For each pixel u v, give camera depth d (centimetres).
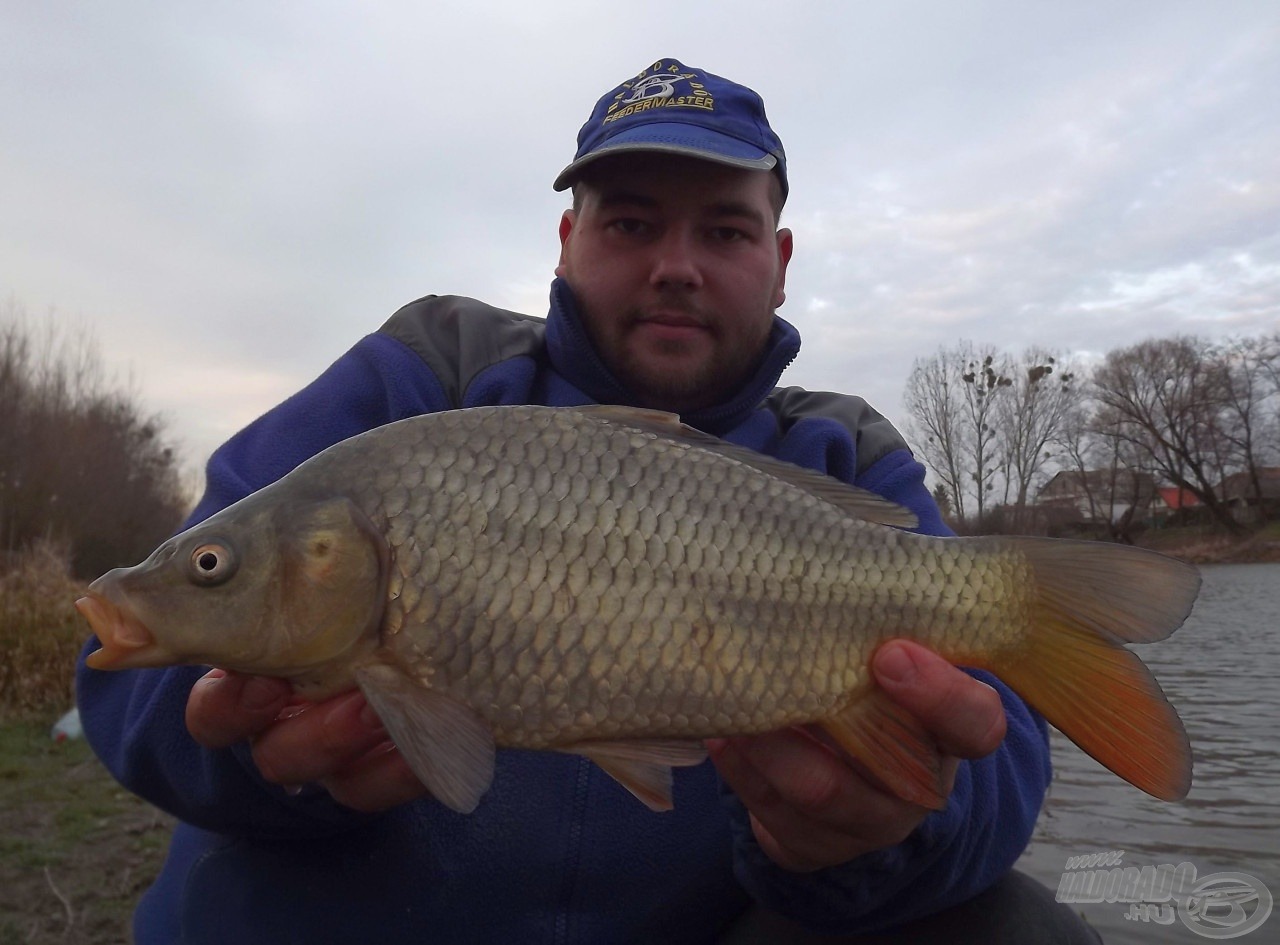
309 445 57
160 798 48
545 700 38
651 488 40
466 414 41
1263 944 92
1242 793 145
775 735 40
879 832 41
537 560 38
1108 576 42
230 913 51
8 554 341
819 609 40
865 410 74
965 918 53
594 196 63
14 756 169
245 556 38
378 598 38
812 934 52
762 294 64
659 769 40
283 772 39
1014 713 56
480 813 51
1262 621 397
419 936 50
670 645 39
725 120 63
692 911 55
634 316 62
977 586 42
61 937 96
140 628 38
